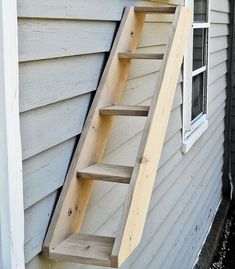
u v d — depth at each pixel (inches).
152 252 127.1
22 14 59.0
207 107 191.2
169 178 141.1
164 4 121.3
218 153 234.4
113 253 62.8
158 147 76.5
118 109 77.8
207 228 213.2
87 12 76.0
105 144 83.4
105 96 80.8
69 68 71.6
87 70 77.7
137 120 107.0
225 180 255.6
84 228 82.6
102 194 89.9
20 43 59.1
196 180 182.7
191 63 154.9
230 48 240.4
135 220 67.8
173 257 151.9
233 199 258.1
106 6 83.4
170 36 82.8
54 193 68.9
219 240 217.3
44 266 67.0
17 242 58.8
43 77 64.6
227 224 237.3
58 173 69.4
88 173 71.5
